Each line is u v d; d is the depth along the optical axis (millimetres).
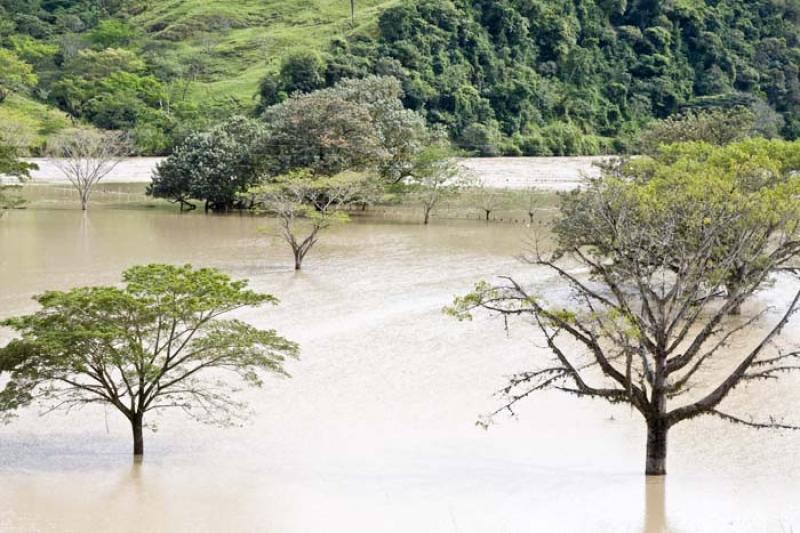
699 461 48469
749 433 52656
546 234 136125
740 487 44906
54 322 47000
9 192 185000
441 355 68688
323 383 61781
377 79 174125
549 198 171750
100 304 46219
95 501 42344
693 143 91312
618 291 49031
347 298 88312
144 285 47906
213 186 155500
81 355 46500
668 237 50969
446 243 127438
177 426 53406
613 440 52125
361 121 154375
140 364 48156
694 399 58625
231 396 58625
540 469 47500
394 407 57312
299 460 48406
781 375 63781
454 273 103125
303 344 71312
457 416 55781
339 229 141125
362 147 150500
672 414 45938
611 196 61250
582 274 102312
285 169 150250
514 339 73438
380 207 171625
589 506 42500
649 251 52719
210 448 50062
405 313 82125
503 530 39719
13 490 43531
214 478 45594
